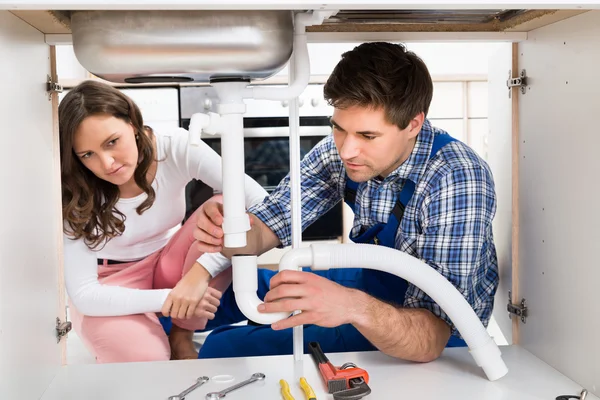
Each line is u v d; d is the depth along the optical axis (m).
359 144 0.97
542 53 0.99
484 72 3.07
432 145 1.10
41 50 0.92
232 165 0.81
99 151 1.50
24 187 0.83
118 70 0.73
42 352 0.89
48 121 0.95
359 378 0.85
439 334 0.97
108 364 0.98
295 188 0.93
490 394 0.85
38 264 0.88
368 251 0.89
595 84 0.84
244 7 0.65
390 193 1.15
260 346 1.35
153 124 2.65
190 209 2.64
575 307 0.90
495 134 1.28
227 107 0.80
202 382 0.89
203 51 0.71
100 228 1.66
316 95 2.75
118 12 0.70
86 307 1.64
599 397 0.84
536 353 1.03
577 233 0.89
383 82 0.92
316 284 0.86
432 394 0.84
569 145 0.91
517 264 1.10
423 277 0.89
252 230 1.25
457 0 0.65
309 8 0.66
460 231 1.02
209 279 1.64
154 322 1.72
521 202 1.08
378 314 0.89
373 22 1.01
